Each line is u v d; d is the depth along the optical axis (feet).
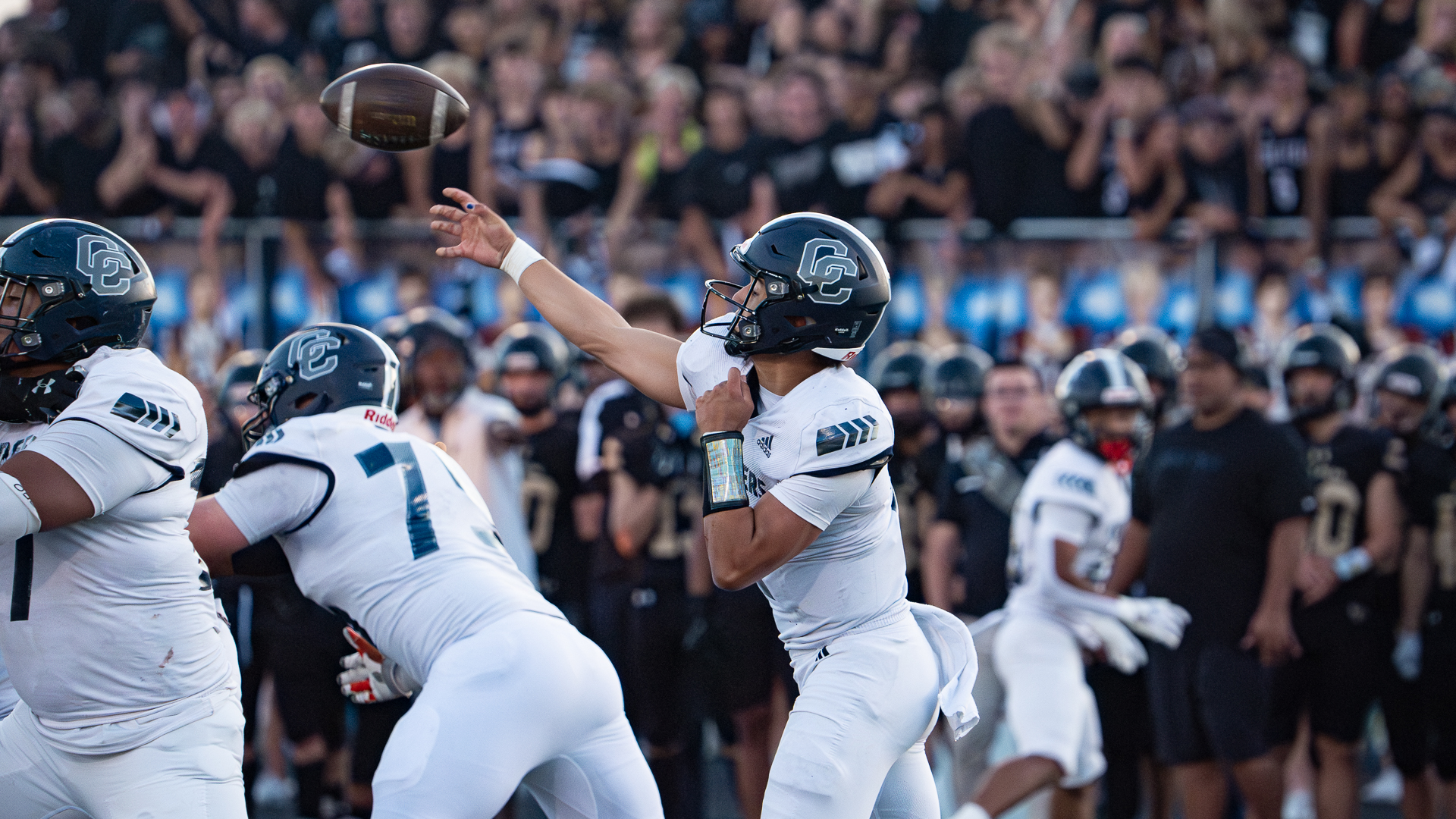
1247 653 56.95
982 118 87.92
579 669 37.40
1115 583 61.57
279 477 37.29
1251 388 68.74
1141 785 71.20
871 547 36.96
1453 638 63.36
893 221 88.02
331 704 63.26
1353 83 94.07
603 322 39.45
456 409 62.39
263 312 88.94
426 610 37.32
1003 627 55.57
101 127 98.99
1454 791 63.36
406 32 109.81
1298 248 83.46
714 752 84.02
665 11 112.06
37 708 34.88
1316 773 64.23
